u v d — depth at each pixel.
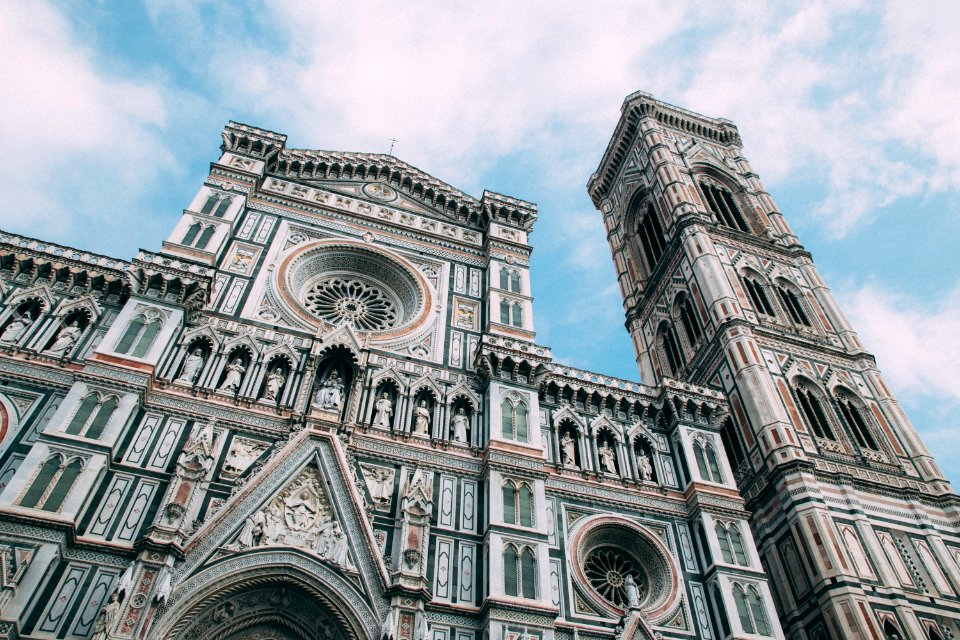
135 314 34.19
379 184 52.91
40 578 24.61
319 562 28.58
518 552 31.36
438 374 39.56
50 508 26.23
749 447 45.97
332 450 32.53
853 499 41.09
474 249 49.81
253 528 28.84
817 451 44.09
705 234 61.12
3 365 31.06
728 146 78.31
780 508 41.56
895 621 35.44
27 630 23.80
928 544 40.47
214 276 37.53
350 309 43.94
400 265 45.97
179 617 25.56
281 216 46.00
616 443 39.72
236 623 27.47
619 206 79.44
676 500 37.72
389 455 34.22
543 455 36.38
